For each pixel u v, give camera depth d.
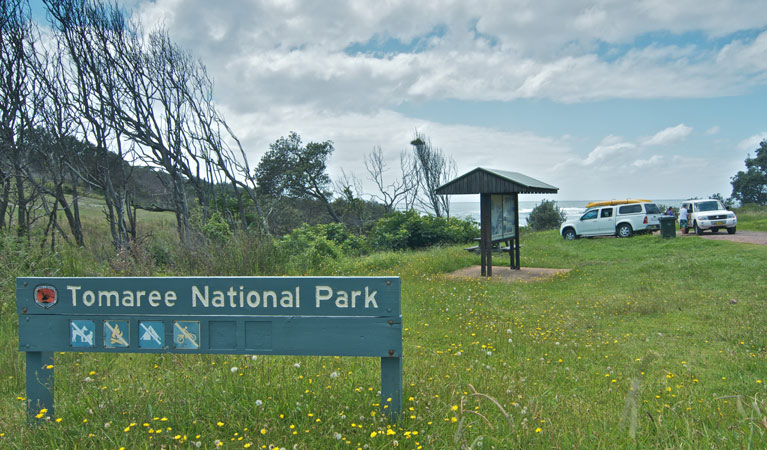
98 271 9.74
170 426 3.38
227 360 5.01
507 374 5.14
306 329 3.41
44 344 3.58
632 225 27.03
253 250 12.49
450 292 11.41
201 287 3.48
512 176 16.36
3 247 9.13
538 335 7.50
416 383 4.34
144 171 18.19
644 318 9.20
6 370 5.08
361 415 3.47
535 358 6.16
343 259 18.38
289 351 3.42
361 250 24.75
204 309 3.48
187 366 4.74
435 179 44.41
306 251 16.56
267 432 3.24
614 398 4.57
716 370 5.95
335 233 25.14
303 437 3.19
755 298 10.45
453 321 8.26
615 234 27.47
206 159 17.95
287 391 3.95
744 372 5.76
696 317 9.16
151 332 3.51
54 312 3.57
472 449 2.94
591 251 22.31
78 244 13.19
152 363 5.12
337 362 5.27
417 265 16.42
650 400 4.46
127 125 16.31
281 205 35.78
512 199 17.33
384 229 26.83
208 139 17.98
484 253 15.53
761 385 5.16
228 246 12.45
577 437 3.24
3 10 12.88
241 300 3.46
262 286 3.44
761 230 28.50
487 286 13.07
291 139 43.56
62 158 14.16
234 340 3.47
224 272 11.54
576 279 14.62
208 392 3.90
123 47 15.95
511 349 6.59
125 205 15.95
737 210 41.78
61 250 10.34
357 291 3.38
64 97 14.69
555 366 5.84
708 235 25.80
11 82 12.89
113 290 3.54
